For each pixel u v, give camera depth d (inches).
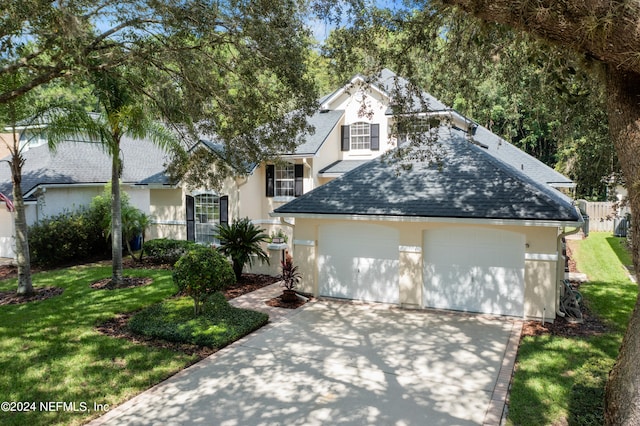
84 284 618.5
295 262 567.5
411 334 424.2
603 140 473.1
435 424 269.7
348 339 412.5
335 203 541.0
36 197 784.3
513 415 276.2
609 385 197.3
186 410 287.6
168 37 455.2
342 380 329.1
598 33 158.1
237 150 543.2
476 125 870.4
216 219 807.7
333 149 904.9
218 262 449.7
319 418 277.3
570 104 337.4
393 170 568.7
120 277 609.3
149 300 533.0
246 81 487.2
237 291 587.8
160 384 323.6
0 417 277.3
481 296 484.7
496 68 469.4
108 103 553.9
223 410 287.3
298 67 456.4
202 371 344.8
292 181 839.7
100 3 411.8
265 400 299.9
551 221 425.1
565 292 480.1
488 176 506.3
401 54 430.0
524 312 464.1
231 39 447.5
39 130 560.4
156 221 866.8
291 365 355.6
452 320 465.1
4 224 838.5
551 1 163.6
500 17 182.2
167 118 549.0
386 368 349.1
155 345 393.7
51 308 503.5
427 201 497.4
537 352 375.2
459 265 493.0
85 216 826.2
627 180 184.2
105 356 368.8
